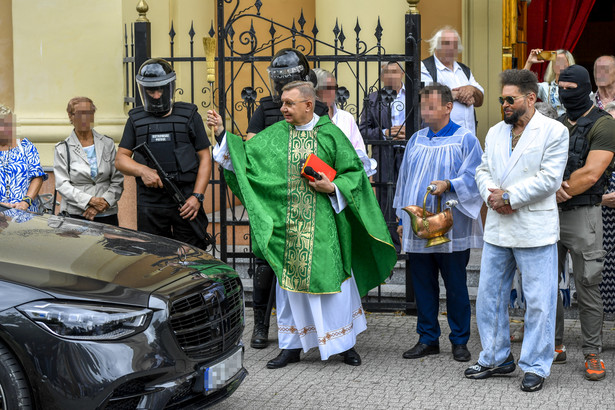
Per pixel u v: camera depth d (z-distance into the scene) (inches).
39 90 333.1
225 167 217.0
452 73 282.5
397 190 225.1
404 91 287.3
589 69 500.7
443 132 217.2
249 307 276.5
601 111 202.1
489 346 202.4
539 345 193.6
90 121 251.0
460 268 216.4
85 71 329.7
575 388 195.2
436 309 222.5
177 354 149.6
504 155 194.5
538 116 191.9
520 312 260.2
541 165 189.6
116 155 239.3
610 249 215.5
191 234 240.5
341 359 221.6
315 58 259.4
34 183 253.4
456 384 199.3
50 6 331.0
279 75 221.8
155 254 168.1
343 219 211.6
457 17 350.3
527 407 182.5
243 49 396.2
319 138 213.0
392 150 264.2
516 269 215.0
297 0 394.6
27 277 145.0
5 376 139.9
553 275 193.9
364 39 330.6
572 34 401.1
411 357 221.0
